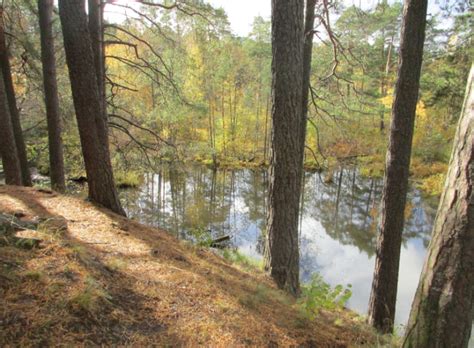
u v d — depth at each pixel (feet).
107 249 12.44
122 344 7.25
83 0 16.49
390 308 17.69
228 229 41.39
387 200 17.08
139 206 47.85
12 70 36.68
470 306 6.53
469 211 6.14
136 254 12.87
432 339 6.83
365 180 70.08
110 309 8.20
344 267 32.63
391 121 16.60
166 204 50.26
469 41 48.06
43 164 53.31
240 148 87.76
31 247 9.29
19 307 6.89
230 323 9.55
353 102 26.86
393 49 65.36
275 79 15.79
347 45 24.52
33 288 7.58
